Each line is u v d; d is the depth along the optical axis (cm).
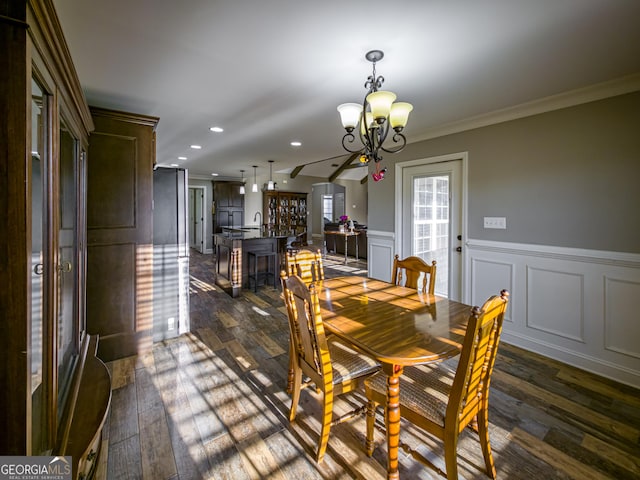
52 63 106
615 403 204
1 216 78
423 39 171
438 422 128
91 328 251
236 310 393
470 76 217
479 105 273
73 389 134
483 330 121
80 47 183
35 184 99
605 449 165
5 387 79
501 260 300
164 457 158
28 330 82
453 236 344
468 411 132
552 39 171
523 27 159
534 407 200
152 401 204
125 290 263
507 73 212
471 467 153
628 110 225
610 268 236
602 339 240
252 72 214
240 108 290
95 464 135
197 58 196
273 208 908
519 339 290
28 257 81
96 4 142
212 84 236
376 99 172
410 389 147
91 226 246
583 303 249
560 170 259
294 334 181
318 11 147
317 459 156
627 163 226
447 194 349
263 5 143
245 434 175
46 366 101
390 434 138
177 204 309
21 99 79
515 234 289
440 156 350
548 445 167
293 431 178
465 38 170
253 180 888
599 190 239
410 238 393
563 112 257
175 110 297
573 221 254
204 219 874
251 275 499
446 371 165
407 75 216
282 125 348
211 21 156
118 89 246
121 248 260
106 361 257
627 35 166
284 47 182
